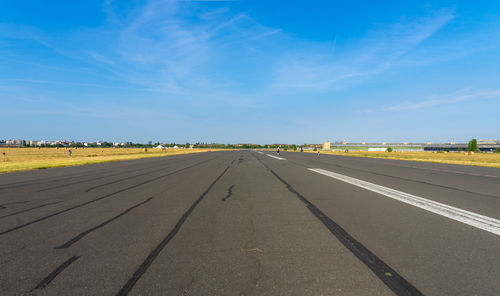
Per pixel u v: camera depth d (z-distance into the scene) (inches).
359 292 76.7
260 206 199.5
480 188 285.6
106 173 458.3
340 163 733.3
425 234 130.6
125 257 104.4
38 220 161.6
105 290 79.1
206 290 78.4
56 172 478.3
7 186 307.4
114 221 158.7
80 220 161.3
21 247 116.2
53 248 114.8
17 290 79.5
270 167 586.6
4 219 164.4
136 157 1127.0
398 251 108.7
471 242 118.8
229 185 312.2
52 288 80.7
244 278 86.0
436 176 404.8
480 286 79.3
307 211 182.4
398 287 79.3
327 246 115.3
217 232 136.4
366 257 102.8
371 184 318.0
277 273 89.4
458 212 177.6
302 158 1065.5
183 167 590.2
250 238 126.7
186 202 215.3
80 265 97.3
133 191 270.7
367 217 165.2
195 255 106.0
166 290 78.6
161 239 125.9
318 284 81.7
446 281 82.7
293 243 119.3
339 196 239.9
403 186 300.7
